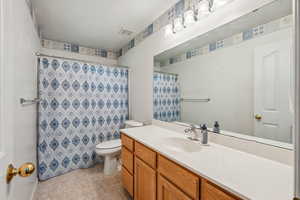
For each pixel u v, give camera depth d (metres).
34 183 1.74
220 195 0.72
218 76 1.33
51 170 2.06
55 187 1.85
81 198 1.66
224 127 1.29
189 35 1.57
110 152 2.10
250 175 0.78
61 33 2.54
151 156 1.25
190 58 1.59
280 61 0.96
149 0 1.70
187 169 0.91
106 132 2.57
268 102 1.01
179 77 1.73
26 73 1.35
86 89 2.38
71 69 2.25
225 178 0.75
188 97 1.62
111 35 2.61
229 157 1.01
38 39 2.17
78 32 2.50
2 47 0.52
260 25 1.04
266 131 1.02
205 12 1.36
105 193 1.75
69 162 2.23
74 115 2.27
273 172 0.81
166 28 1.81
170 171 1.04
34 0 1.67
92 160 2.43
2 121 0.52
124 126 2.77
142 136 1.53
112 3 1.75
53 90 2.10
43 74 2.02
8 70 0.57
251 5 1.07
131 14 1.98
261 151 1.01
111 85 2.63
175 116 1.79
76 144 2.29
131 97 2.76
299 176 0.37
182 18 1.59
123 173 1.75
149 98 2.24
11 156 0.58
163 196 1.11
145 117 2.33
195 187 0.85
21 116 1.17
